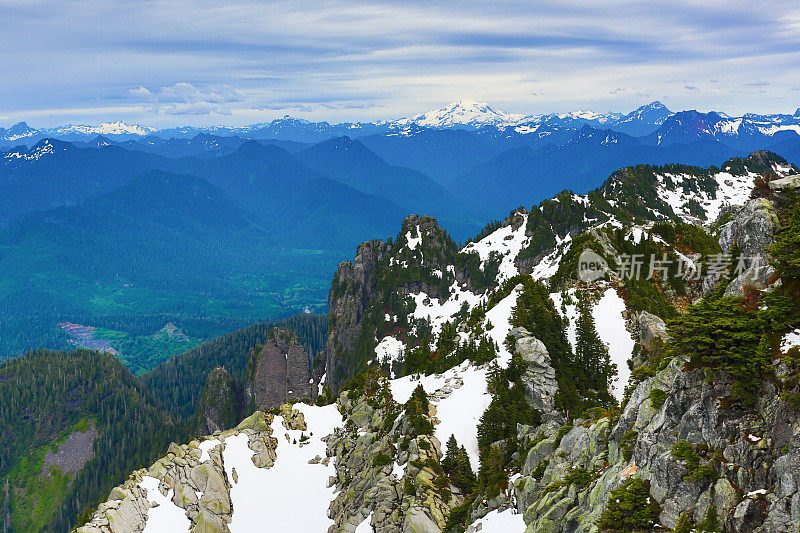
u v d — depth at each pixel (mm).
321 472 123312
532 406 111500
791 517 46406
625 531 56094
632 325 132125
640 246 155250
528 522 73438
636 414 66188
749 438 51688
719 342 55344
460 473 96375
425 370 136250
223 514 110125
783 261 57906
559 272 159000
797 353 50688
